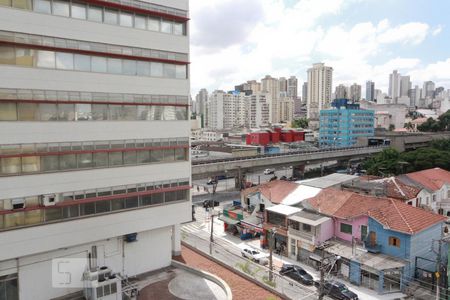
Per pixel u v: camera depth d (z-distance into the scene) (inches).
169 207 1183.6
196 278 1125.1
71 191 990.4
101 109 1040.2
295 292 1169.4
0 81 882.1
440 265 1286.9
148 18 1117.7
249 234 1875.0
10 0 887.7
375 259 1305.4
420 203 1911.9
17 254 906.7
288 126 7603.4
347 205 1540.4
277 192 1900.8
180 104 1194.0
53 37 949.8
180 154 1209.4
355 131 5546.3
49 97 951.6
